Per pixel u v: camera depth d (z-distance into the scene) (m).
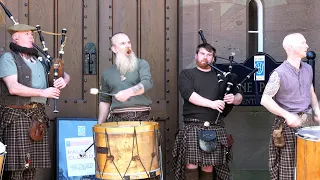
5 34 5.31
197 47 5.15
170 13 5.84
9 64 4.59
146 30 5.80
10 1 5.41
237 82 5.35
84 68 5.66
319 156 4.07
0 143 4.18
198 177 5.10
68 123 5.34
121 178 4.30
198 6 5.68
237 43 5.75
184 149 4.98
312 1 5.80
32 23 5.53
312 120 4.60
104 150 4.33
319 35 5.71
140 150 4.34
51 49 5.57
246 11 5.79
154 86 5.80
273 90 4.46
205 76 5.07
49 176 5.49
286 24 5.92
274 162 4.60
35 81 4.68
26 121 4.59
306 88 4.55
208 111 4.99
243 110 5.81
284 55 5.92
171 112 5.82
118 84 4.92
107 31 5.72
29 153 4.58
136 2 5.78
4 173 4.63
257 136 5.84
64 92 5.60
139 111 4.92
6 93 4.62
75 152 5.32
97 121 5.41
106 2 5.72
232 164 5.82
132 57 4.92
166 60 5.83
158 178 4.63
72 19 5.63
